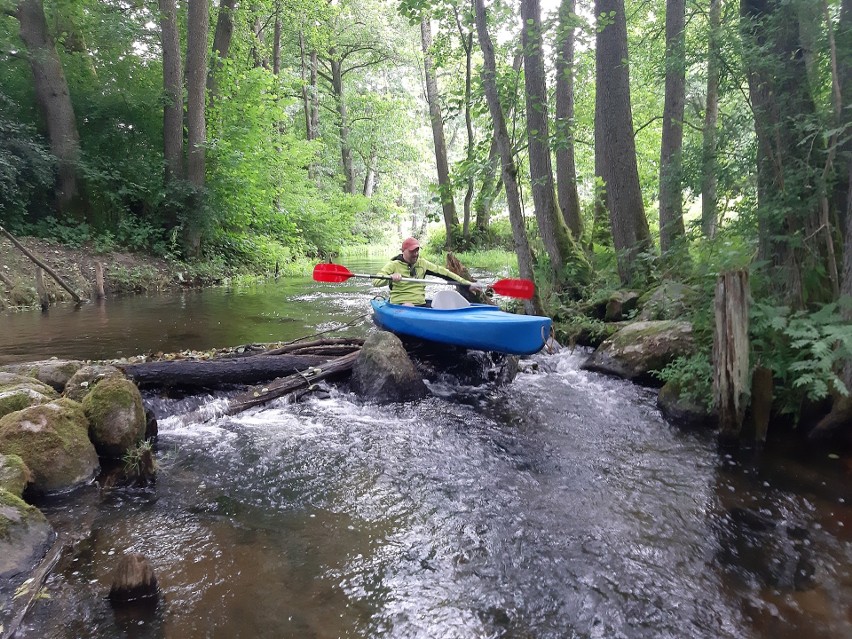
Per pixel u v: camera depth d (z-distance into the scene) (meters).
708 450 4.11
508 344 5.58
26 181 12.00
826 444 4.08
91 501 3.31
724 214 5.30
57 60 12.71
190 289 13.73
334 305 11.11
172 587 2.50
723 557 2.79
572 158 11.31
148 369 4.98
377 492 3.50
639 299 7.61
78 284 11.39
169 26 14.05
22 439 3.39
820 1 4.11
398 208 38.56
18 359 6.23
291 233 21.59
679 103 9.04
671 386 5.01
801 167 4.29
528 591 2.53
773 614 2.37
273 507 3.30
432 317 5.98
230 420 4.78
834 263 4.18
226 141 15.66
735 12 5.01
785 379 4.23
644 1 11.89
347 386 5.62
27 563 2.61
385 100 32.91
